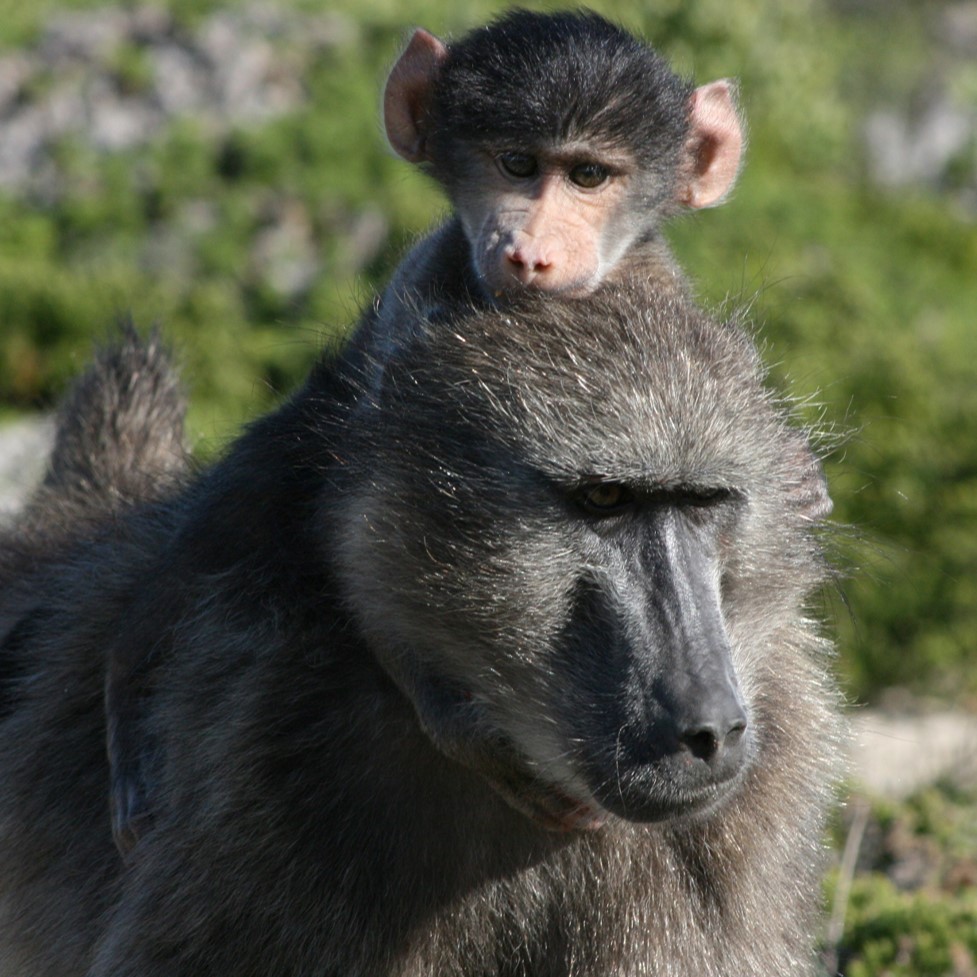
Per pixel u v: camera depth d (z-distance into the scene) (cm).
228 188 3144
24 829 866
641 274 995
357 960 729
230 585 765
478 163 1023
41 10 3644
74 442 1148
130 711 798
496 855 741
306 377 834
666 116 1038
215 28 3434
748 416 698
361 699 735
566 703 681
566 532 684
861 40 5059
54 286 2784
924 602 2098
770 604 734
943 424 2277
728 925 765
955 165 4444
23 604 999
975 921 1146
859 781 1431
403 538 701
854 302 2727
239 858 725
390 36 3516
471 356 709
